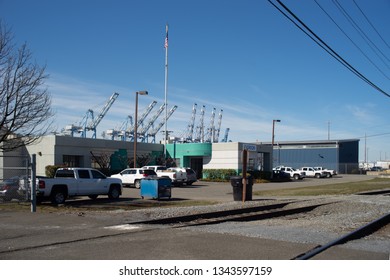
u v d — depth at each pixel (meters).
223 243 9.35
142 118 84.12
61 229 11.02
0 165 36.91
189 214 15.21
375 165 138.12
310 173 69.81
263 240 9.82
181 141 63.00
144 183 23.86
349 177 71.31
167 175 37.00
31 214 14.27
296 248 8.91
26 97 20.27
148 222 12.66
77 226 11.57
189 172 38.97
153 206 19.73
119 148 45.59
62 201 20.48
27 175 17.14
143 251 8.47
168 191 23.86
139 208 18.66
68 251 8.45
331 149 90.00
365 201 22.33
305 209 18.86
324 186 40.47
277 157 96.44
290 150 94.69
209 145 51.31
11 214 14.23
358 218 15.61
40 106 21.31
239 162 49.81
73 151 40.03
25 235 10.12
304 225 13.34
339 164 89.38
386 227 13.84
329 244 9.41
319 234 11.30
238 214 16.72
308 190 33.50
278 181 53.91
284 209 18.72
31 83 25.98
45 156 38.53
